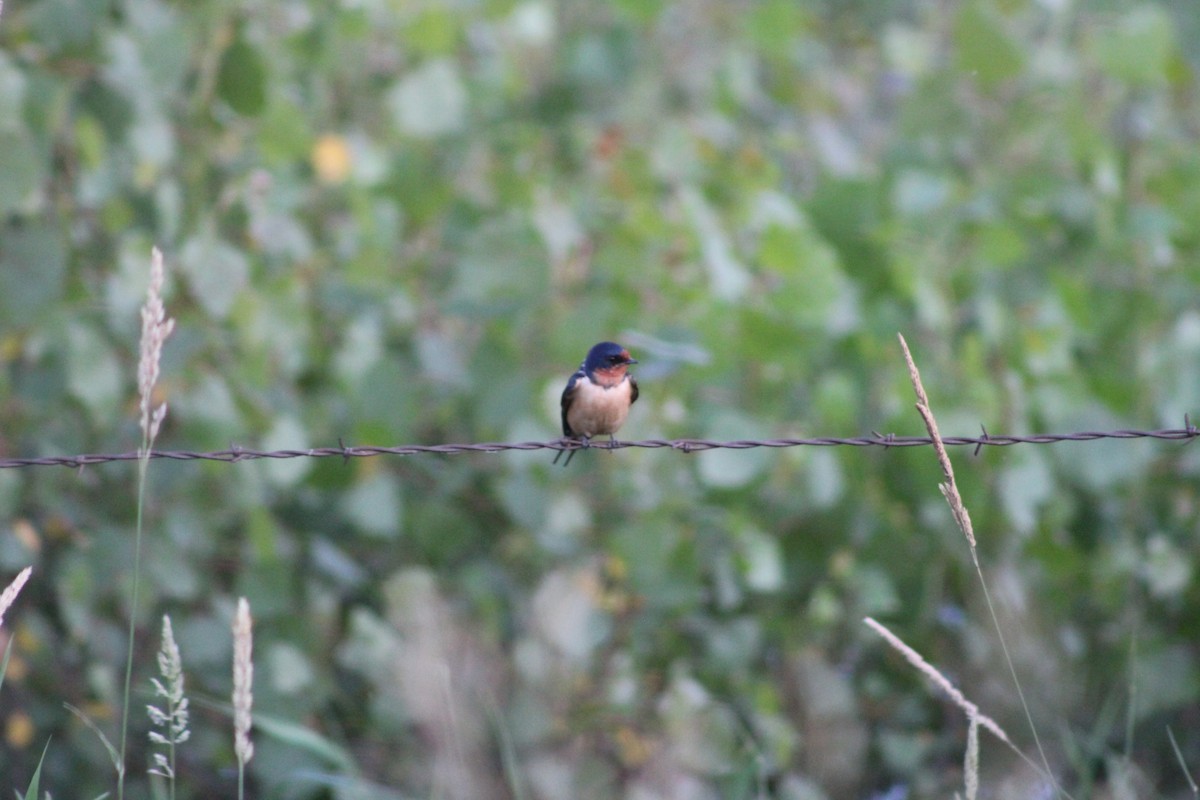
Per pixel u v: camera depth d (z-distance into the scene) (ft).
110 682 34.37
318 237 46.37
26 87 32.14
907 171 41.34
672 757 36.09
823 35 68.08
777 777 38.70
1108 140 45.55
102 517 35.76
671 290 40.09
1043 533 40.96
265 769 35.27
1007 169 44.06
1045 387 40.24
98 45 33.96
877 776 41.34
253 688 35.55
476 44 51.24
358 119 48.73
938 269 40.83
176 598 38.22
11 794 36.22
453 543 39.60
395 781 35.04
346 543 43.04
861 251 42.19
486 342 38.19
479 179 46.37
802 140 55.31
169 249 36.96
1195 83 51.44
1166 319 44.32
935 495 38.47
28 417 34.88
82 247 37.37
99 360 32.76
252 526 35.83
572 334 36.88
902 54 48.85
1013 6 46.88
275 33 41.16
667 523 36.55
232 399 35.35
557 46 53.47
